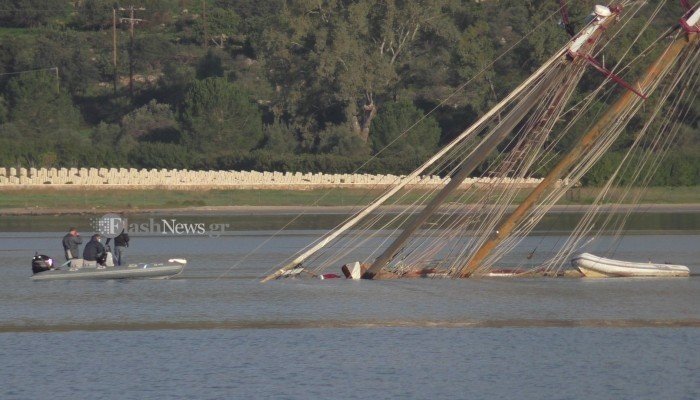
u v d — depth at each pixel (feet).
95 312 445.37
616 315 428.97
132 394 299.79
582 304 458.09
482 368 331.16
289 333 392.88
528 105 512.22
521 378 317.63
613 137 517.14
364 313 437.58
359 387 306.76
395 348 362.94
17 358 349.82
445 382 312.91
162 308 456.45
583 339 377.91
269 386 308.19
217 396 296.71
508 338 380.17
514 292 498.28
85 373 326.24
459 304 460.55
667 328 399.44
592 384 310.24
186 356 351.67
